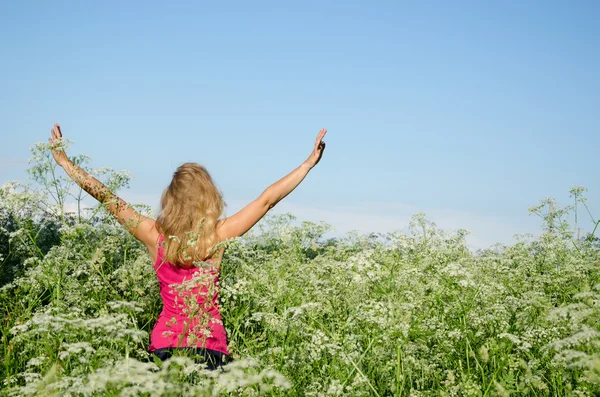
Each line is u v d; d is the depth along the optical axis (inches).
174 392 138.1
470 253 369.4
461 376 217.5
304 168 248.5
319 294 278.2
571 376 198.4
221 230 231.1
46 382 137.8
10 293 267.1
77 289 263.4
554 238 412.5
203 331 198.5
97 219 290.0
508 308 268.1
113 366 154.9
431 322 235.1
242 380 146.1
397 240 285.9
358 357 214.8
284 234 345.7
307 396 192.4
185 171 229.9
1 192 270.5
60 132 279.1
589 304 179.6
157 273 223.0
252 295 264.7
